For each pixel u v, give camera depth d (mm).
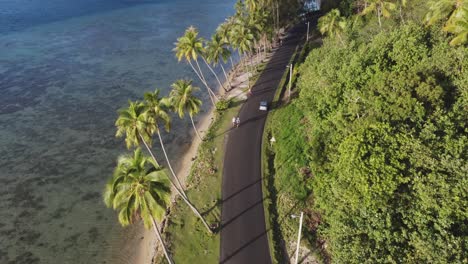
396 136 41312
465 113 44531
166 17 159750
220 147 65500
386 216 37500
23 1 186750
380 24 83562
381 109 47156
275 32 113312
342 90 58500
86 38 133000
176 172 63531
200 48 71125
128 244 49781
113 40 130625
